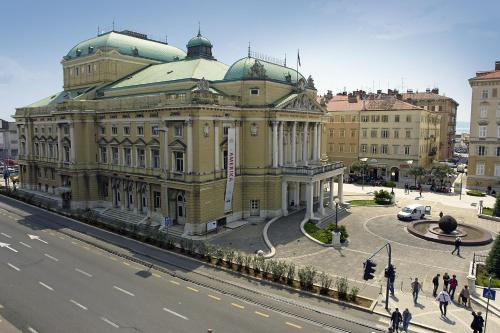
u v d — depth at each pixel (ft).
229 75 188.85
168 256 140.67
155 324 91.71
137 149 191.21
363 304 103.30
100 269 127.44
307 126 210.79
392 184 283.18
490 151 274.77
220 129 172.35
